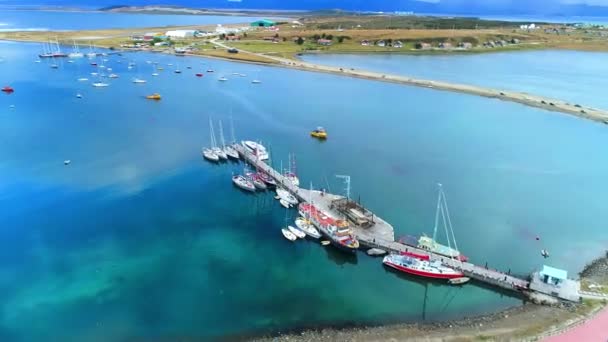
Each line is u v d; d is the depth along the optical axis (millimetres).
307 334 53562
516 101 183875
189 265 68625
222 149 119438
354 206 83562
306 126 147500
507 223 81875
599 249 73500
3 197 90500
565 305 57062
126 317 57156
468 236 76938
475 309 58250
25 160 110812
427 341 51281
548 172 108125
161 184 98812
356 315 57469
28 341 53219
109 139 129250
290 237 75625
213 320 56500
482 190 96750
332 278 65875
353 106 176250
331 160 115000
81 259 69875
